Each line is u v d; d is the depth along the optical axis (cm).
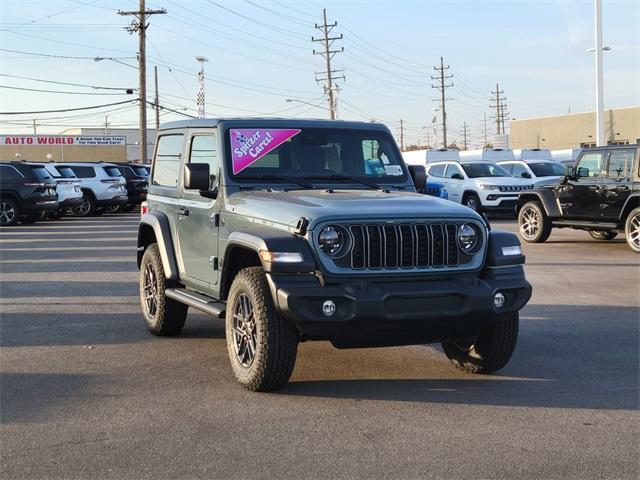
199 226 686
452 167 2458
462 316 550
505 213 2392
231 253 615
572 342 759
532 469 433
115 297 1042
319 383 614
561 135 6297
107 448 471
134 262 1434
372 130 716
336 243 538
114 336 798
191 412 541
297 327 542
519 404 557
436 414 534
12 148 7369
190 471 433
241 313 593
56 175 2539
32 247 1708
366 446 471
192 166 631
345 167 693
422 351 726
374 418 525
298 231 541
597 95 3062
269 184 654
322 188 664
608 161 1512
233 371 638
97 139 7550
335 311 531
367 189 675
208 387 604
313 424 513
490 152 3334
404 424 512
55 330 829
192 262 707
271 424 513
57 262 1435
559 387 602
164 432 499
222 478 423
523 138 6706
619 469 433
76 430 504
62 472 433
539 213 1666
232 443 478
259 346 559
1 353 724
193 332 816
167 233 757
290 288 527
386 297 530
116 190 2858
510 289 567
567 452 459
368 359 695
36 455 460
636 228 1455
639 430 499
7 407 556
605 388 598
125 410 547
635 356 702
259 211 589
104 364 680
